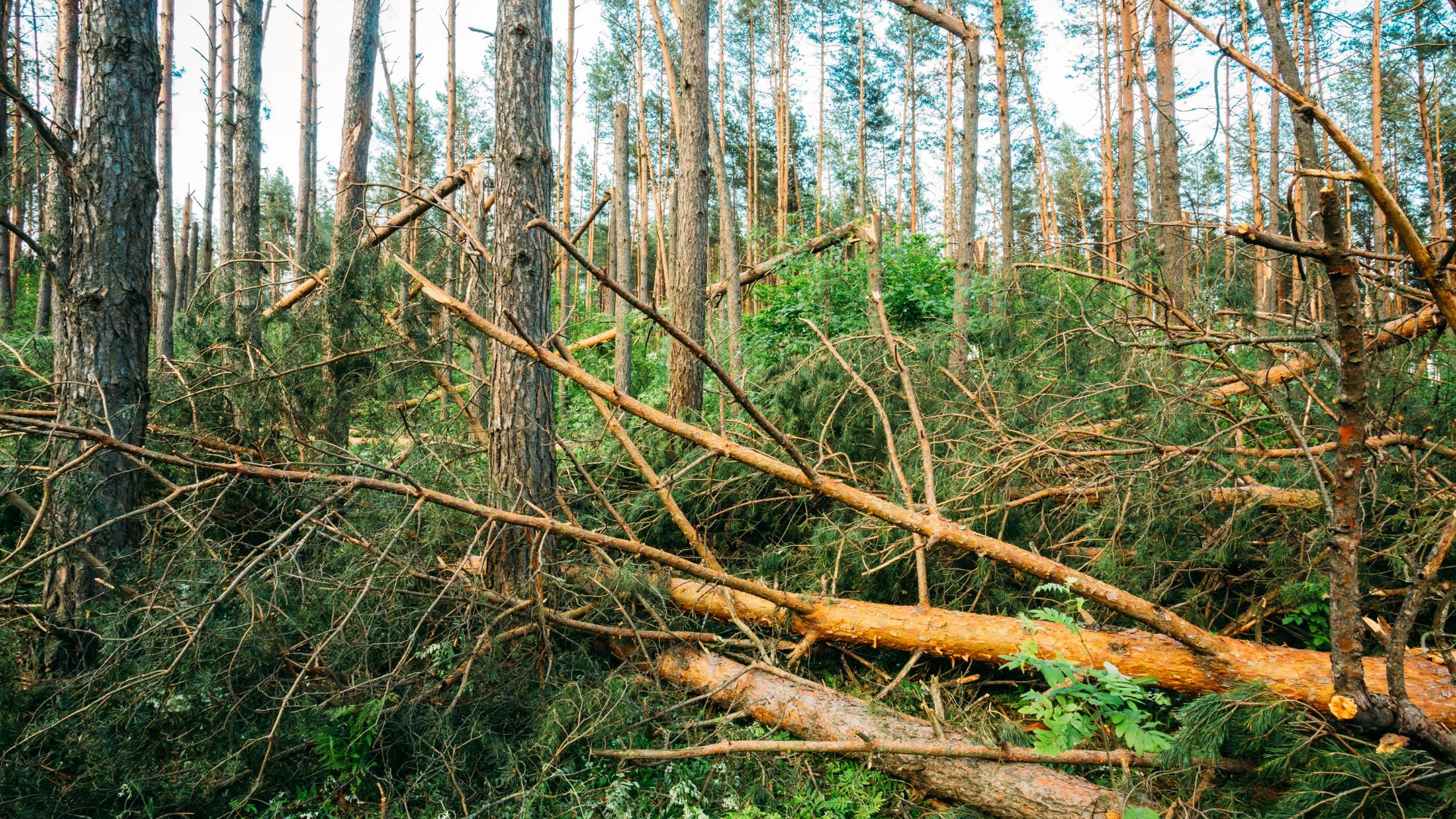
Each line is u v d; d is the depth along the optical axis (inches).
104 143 162.6
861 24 1075.9
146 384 169.3
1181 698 139.9
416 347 205.9
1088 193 1132.5
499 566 171.3
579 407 363.3
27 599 167.9
